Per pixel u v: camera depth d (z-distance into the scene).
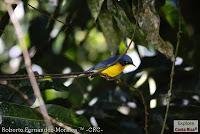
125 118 10.65
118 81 8.92
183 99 10.32
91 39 12.46
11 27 10.67
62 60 11.66
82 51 12.41
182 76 10.71
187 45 10.59
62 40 11.70
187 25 11.50
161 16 10.27
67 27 10.96
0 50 11.11
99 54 12.55
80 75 7.46
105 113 10.63
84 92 11.09
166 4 10.34
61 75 6.91
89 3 8.19
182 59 10.74
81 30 11.55
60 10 10.79
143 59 10.26
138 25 8.14
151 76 10.66
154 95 10.24
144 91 9.82
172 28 10.34
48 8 10.67
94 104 10.89
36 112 7.40
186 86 10.56
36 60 11.01
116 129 10.49
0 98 7.95
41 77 7.04
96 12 8.16
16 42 11.03
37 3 10.40
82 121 7.74
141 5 7.89
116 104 10.85
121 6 8.32
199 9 11.45
